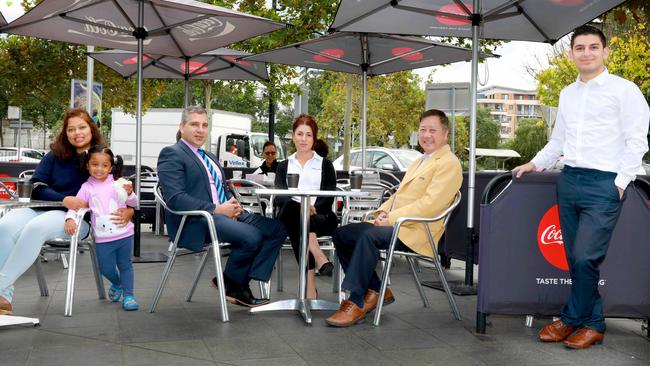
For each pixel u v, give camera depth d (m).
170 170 4.76
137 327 4.25
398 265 7.60
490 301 4.25
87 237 4.95
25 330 4.12
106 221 4.75
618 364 3.65
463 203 6.75
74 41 8.41
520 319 4.75
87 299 5.14
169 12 7.53
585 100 3.98
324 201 5.63
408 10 6.27
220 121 21.52
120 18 7.76
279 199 5.90
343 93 28.36
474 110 6.00
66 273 6.35
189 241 4.73
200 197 4.88
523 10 6.36
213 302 5.13
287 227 5.32
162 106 43.12
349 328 4.37
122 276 4.82
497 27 6.91
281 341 3.98
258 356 3.65
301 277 4.78
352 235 4.59
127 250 4.82
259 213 5.58
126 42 8.61
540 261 4.26
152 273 6.51
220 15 6.78
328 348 3.85
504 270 4.25
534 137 43.69
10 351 3.64
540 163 4.29
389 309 5.04
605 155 3.92
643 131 3.85
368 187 5.80
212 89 21.08
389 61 9.45
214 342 3.92
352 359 3.63
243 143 20.81
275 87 15.07
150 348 3.76
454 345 3.99
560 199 4.09
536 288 4.27
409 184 4.88
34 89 18.69
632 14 6.53
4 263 4.41
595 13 6.04
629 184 4.25
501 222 4.25
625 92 3.86
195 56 9.41
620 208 3.97
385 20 6.93
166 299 5.21
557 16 6.40
